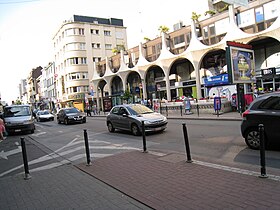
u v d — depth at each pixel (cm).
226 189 439
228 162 616
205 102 2014
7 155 1016
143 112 1271
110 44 5962
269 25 2256
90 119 2798
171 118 1936
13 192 539
